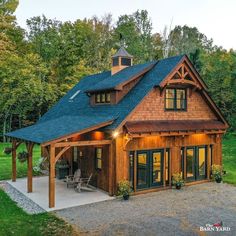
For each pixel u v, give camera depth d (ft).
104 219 38.06
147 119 52.24
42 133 47.93
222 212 41.01
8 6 131.95
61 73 132.67
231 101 124.06
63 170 60.90
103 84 59.21
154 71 57.06
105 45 173.58
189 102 58.34
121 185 47.34
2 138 120.98
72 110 68.90
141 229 34.76
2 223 36.22
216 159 61.93
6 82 108.06
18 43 138.10
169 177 54.75
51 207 42.60
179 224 36.40
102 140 47.70
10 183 56.54
